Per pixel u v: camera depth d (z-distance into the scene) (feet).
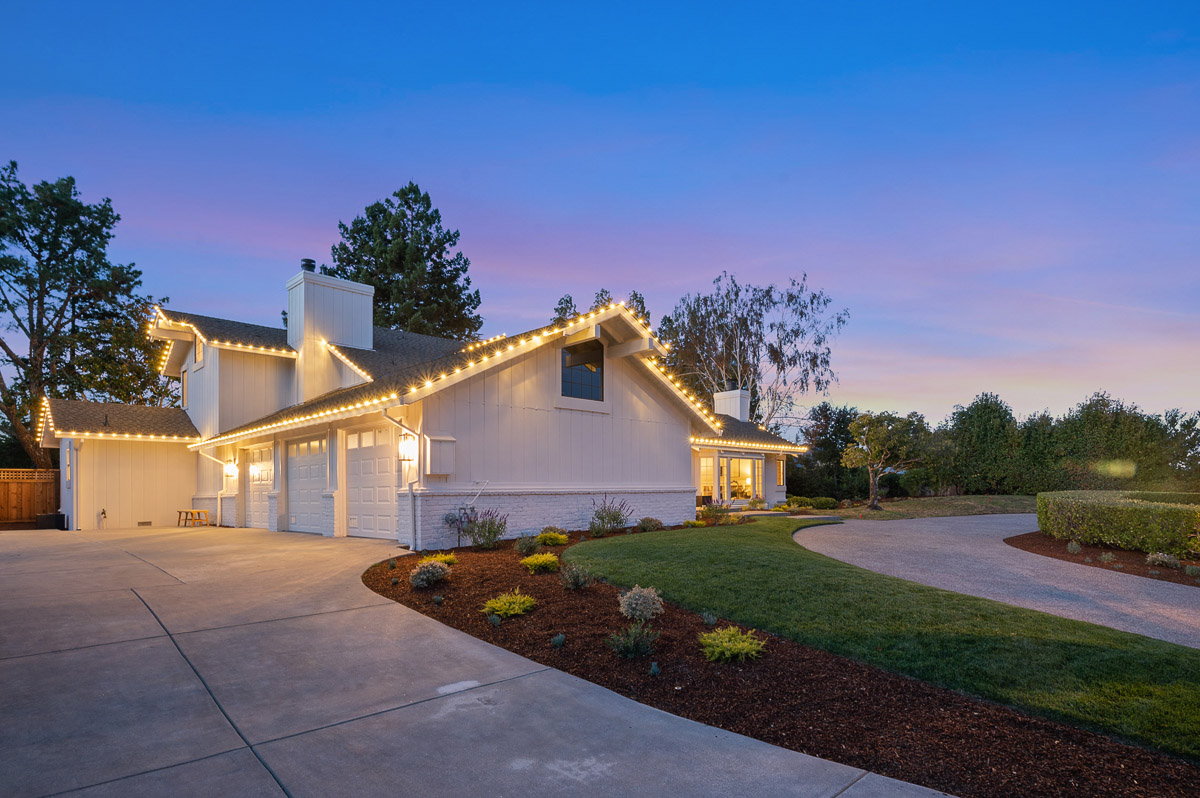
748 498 89.15
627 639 19.22
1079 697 15.03
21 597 25.62
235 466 65.31
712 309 125.49
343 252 150.20
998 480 100.42
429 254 150.51
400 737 13.62
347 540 44.45
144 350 109.81
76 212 103.14
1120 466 90.89
